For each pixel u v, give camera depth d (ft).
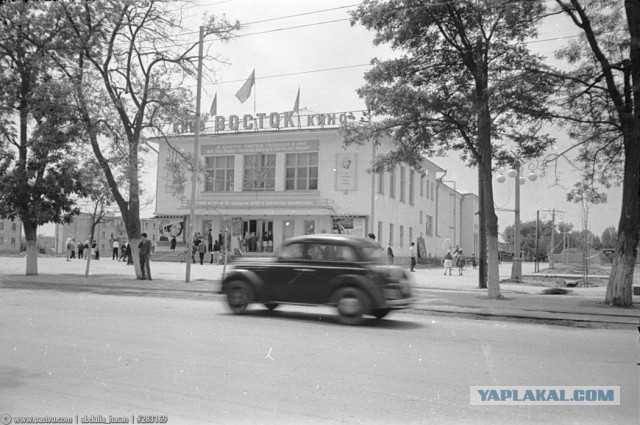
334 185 123.44
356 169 121.90
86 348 25.91
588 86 52.34
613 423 16.51
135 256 72.74
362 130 61.98
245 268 39.55
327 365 23.16
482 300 53.83
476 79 56.65
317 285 36.65
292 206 124.67
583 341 31.71
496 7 50.42
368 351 26.45
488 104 53.67
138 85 73.31
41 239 256.93
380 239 124.06
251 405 17.46
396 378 21.18
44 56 72.02
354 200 121.80
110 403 17.53
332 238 37.27
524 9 51.37
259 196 130.52
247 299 39.09
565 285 82.33
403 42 57.67
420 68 59.47
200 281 70.74
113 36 72.23
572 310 46.42
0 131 73.46
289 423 15.83
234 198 133.18
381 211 124.88
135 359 23.71
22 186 73.36
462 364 23.91
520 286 78.07
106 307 43.27
